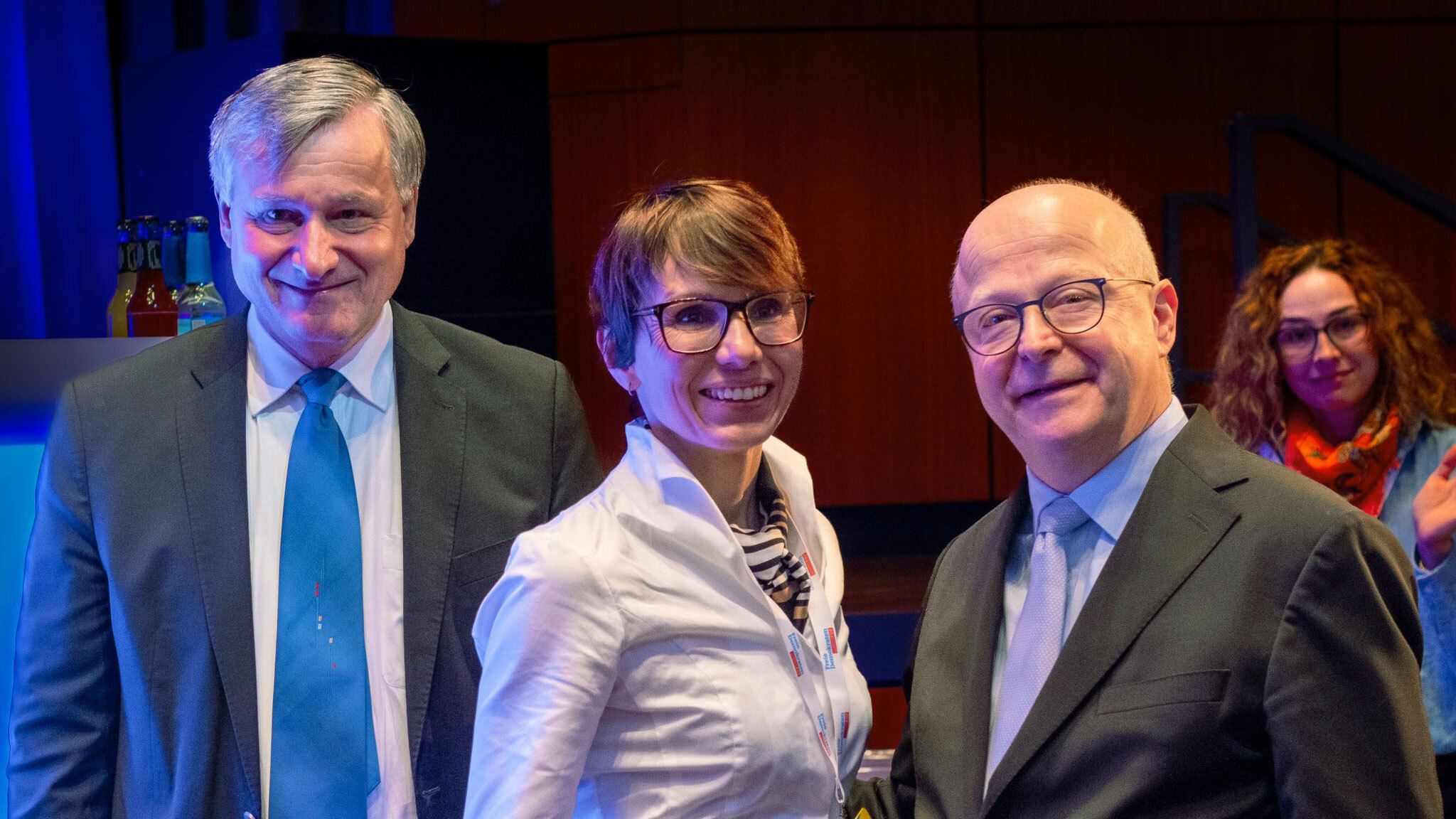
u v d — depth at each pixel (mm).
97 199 3480
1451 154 4094
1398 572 1101
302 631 1446
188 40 3639
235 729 1418
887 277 4043
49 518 1483
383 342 1571
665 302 1264
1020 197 1268
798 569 1352
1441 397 2137
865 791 1420
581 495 1630
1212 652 1108
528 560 1212
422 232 2980
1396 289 2174
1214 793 1104
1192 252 4027
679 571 1252
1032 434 1234
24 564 1760
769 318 1281
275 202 1405
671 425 1301
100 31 3465
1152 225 4047
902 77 4012
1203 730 1095
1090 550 1258
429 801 1455
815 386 4047
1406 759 1052
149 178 3068
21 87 3414
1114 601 1186
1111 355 1201
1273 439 2281
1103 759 1141
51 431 1514
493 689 1191
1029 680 1242
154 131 3047
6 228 3443
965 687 1319
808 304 1325
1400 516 2102
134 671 1438
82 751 1451
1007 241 1238
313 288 1424
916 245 4043
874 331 4055
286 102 1412
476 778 1188
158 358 1546
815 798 1264
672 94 3984
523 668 1177
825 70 3994
